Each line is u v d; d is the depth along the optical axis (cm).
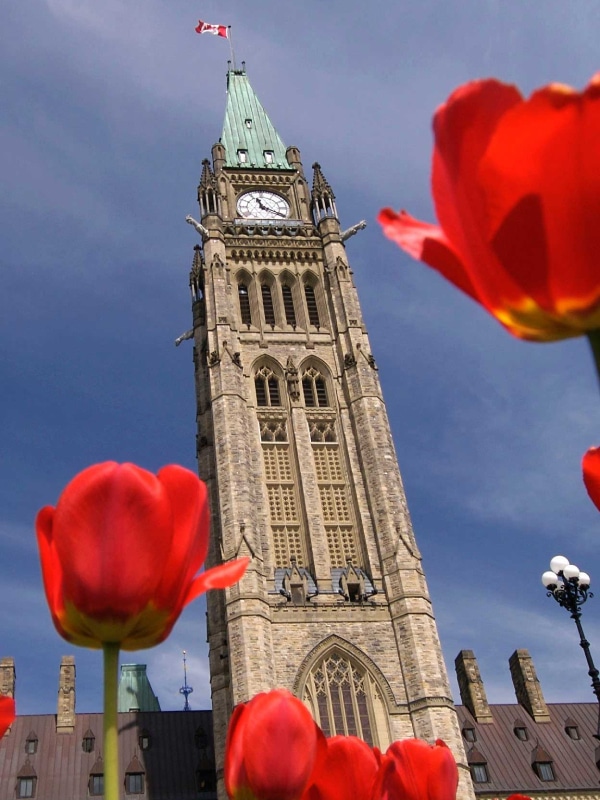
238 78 10519
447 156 199
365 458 6347
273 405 6800
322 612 5475
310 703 5134
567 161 187
